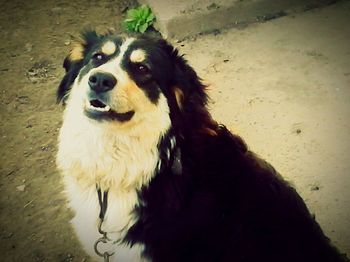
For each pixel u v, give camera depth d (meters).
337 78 1.09
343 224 0.84
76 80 0.71
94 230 0.73
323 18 1.24
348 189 0.89
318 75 1.10
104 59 0.70
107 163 0.69
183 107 0.70
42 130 1.03
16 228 0.87
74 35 1.22
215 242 0.72
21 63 1.17
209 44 1.18
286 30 1.21
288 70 1.12
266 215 0.73
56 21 1.27
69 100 0.71
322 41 1.18
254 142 0.98
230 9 1.20
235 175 0.73
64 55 1.18
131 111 0.67
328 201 0.88
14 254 0.84
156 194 0.69
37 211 0.90
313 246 0.74
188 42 1.19
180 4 1.20
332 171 0.92
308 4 1.27
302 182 0.91
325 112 1.03
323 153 0.95
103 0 1.32
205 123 0.72
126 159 0.69
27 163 0.97
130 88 0.66
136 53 0.68
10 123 1.04
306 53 1.16
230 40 1.19
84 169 0.70
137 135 0.68
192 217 0.70
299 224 0.75
